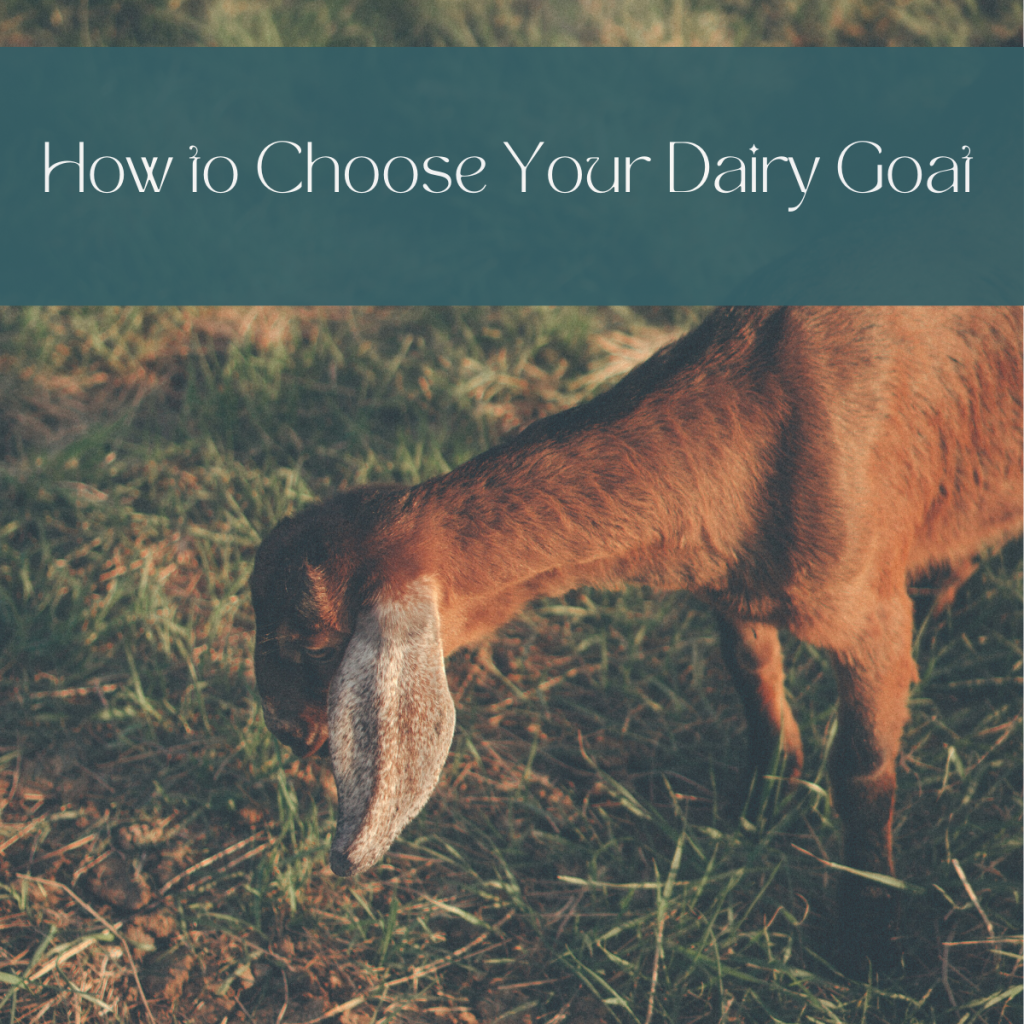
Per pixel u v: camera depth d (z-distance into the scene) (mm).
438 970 3414
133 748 3834
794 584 3137
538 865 3656
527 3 6277
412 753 2711
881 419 3131
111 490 4535
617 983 3381
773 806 3715
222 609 4121
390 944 3402
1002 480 3555
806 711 3994
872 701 3271
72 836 3617
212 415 4727
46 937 3320
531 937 3500
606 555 3121
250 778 3760
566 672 4172
